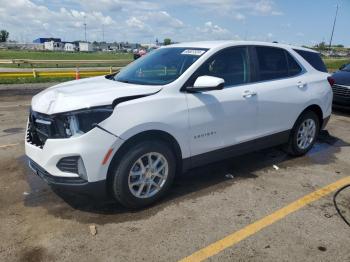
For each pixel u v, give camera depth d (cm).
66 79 1781
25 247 340
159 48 536
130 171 388
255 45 513
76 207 416
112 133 368
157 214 402
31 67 2717
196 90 419
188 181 493
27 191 459
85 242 348
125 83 447
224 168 543
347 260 326
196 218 395
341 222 391
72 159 365
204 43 492
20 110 1007
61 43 11238
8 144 662
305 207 423
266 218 396
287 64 555
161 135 407
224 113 454
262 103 498
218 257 328
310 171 539
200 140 439
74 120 362
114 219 390
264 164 563
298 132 580
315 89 580
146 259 324
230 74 474
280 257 329
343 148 661
